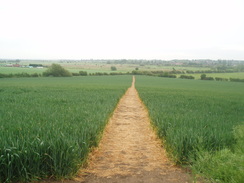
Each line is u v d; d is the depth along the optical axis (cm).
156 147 842
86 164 657
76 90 3212
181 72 14650
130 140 932
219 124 952
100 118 1048
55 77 9069
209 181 529
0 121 872
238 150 639
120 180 561
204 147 686
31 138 613
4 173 520
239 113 1496
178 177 583
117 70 17238
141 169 632
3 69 12669
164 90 4062
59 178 551
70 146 572
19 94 2341
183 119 1031
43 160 551
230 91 4938
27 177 521
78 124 868
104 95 2450
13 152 528
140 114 1598
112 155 746
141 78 10312
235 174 485
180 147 668
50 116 1041
